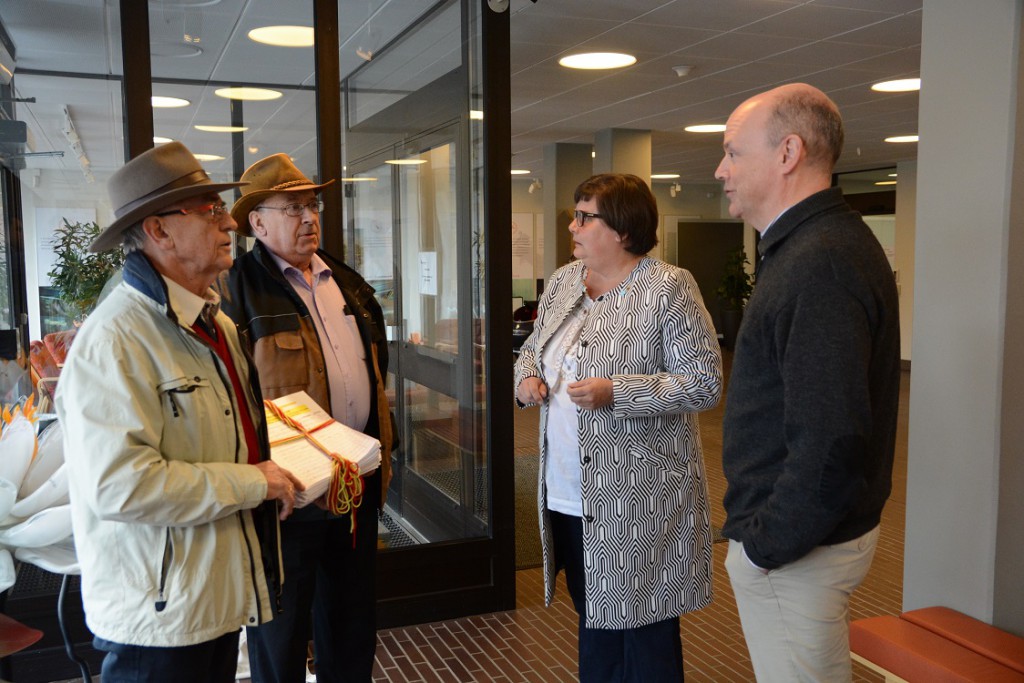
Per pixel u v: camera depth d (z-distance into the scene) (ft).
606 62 21.38
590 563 8.13
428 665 11.12
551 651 11.53
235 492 5.96
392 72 12.13
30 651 10.51
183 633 5.84
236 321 8.14
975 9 8.89
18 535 7.48
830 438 5.32
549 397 8.73
